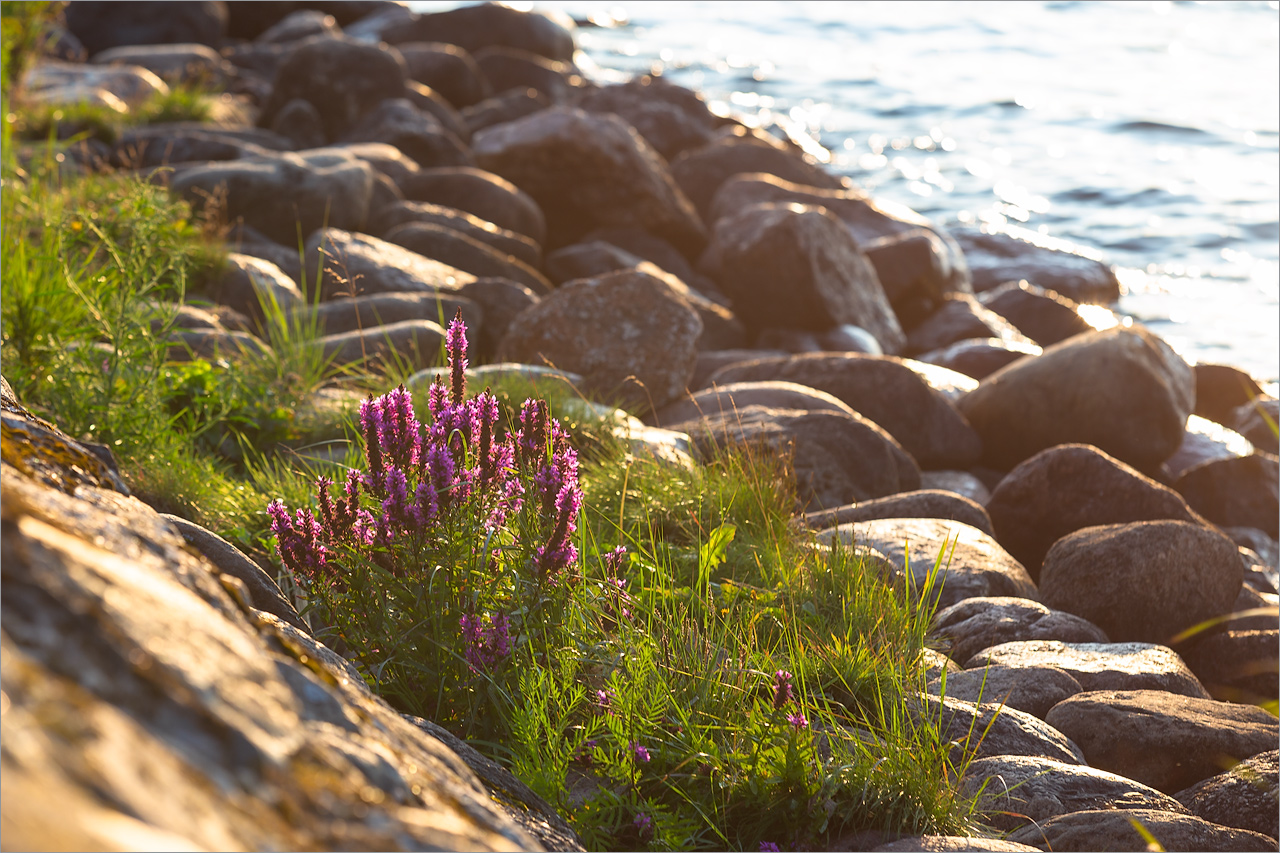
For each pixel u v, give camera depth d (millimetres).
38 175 9859
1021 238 19812
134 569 1147
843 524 6824
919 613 4898
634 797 3254
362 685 1896
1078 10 46719
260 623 1643
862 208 18703
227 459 6660
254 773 983
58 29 22703
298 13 34094
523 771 3141
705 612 4297
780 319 14344
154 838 765
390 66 19688
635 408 8641
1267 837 3562
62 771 779
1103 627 6531
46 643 920
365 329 9961
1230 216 21672
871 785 3387
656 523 5496
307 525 3584
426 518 3371
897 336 15281
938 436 10375
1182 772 4469
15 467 1620
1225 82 33562
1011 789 3863
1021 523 8461
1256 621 6766
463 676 3418
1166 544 6574
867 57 38688
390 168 16094
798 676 4090
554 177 17000
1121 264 19609
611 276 10195
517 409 6633
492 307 11336
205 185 12531
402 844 1030
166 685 979
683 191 20297
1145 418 10531
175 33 28766
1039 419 10594
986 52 39219
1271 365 15273
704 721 3576
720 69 36875
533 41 29250
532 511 3590
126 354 6301
